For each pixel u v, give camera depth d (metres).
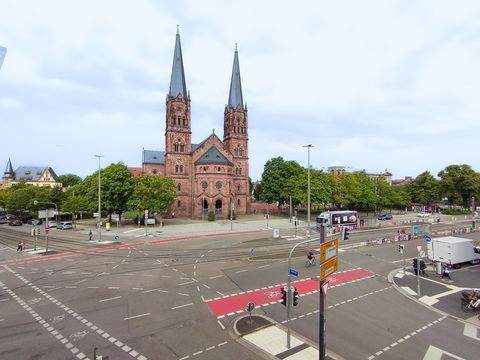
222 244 54.50
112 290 29.97
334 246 17.17
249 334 21.22
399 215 114.75
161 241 58.22
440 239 40.88
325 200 94.06
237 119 106.94
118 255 45.69
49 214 50.97
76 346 19.69
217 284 31.73
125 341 20.30
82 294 28.89
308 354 18.81
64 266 39.41
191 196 99.69
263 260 42.00
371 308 26.05
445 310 25.89
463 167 114.25
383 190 115.69
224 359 18.23
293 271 19.69
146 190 78.19
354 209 115.69
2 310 25.30
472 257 40.31
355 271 36.88
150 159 118.81
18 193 97.06
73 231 72.38
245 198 107.06
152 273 35.69
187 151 100.06
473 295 25.98
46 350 19.22
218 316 24.12
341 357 18.44
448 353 19.16
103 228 76.00
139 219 79.19
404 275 35.69
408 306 26.66
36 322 23.08
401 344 20.16
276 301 27.28
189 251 48.44
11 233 71.38
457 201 115.12
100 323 22.84
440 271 35.62
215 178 94.44
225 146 109.62
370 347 19.70
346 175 108.31
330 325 22.73
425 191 129.00
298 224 81.88
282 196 100.12
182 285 31.39
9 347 19.58
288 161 104.62
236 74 107.12
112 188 77.38
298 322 23.20
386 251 48.12
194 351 19.11
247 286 31.12
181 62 100.38
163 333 21.38
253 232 68.81
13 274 36.00
